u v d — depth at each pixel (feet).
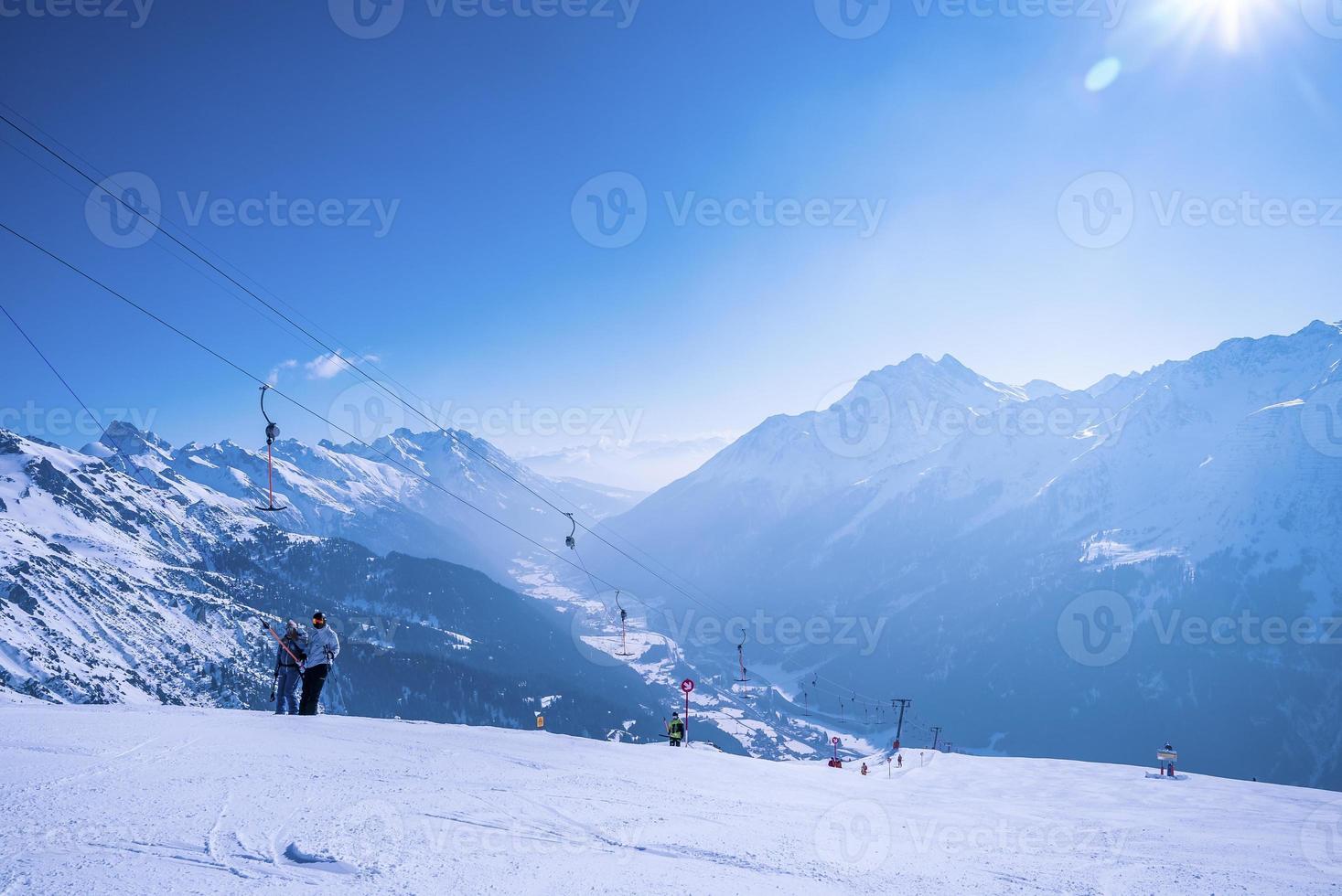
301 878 13.76
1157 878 21.50
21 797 17.94
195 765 23.72
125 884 12.53
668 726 94.32
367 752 30.45
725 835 22.15
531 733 51.42
